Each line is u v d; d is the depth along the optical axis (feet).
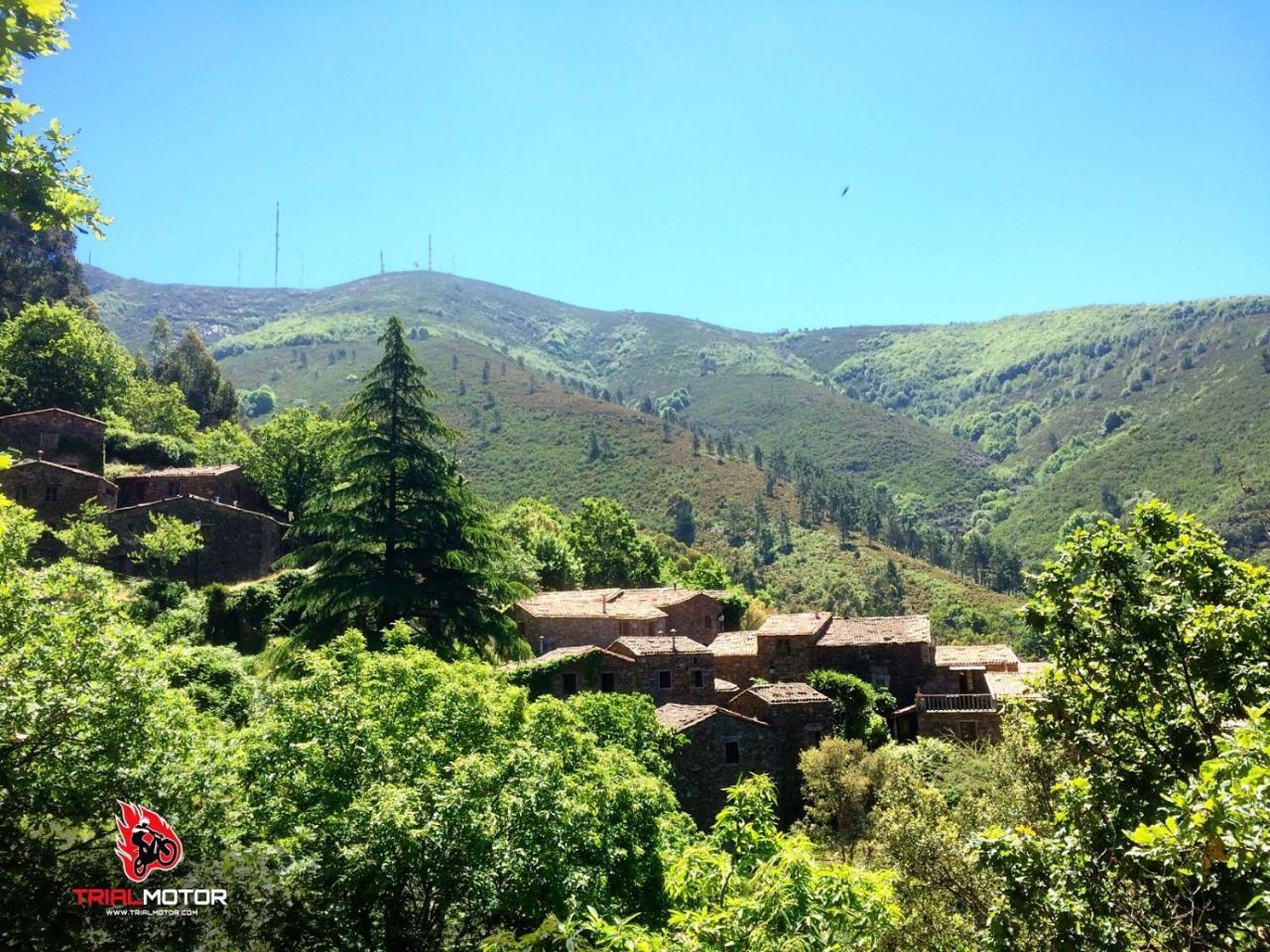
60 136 35.47
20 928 42.86
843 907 38.68
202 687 108.78
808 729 134.21
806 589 510.99
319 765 54.75
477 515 118.93
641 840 66.39
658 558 311.06
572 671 138.21
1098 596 42.27
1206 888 33.22
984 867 38.11
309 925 50.34
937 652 185.16
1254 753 29.45
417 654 68.03
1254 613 38.83
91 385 274.16
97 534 169.68
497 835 52.21
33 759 45.93
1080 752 43.47
